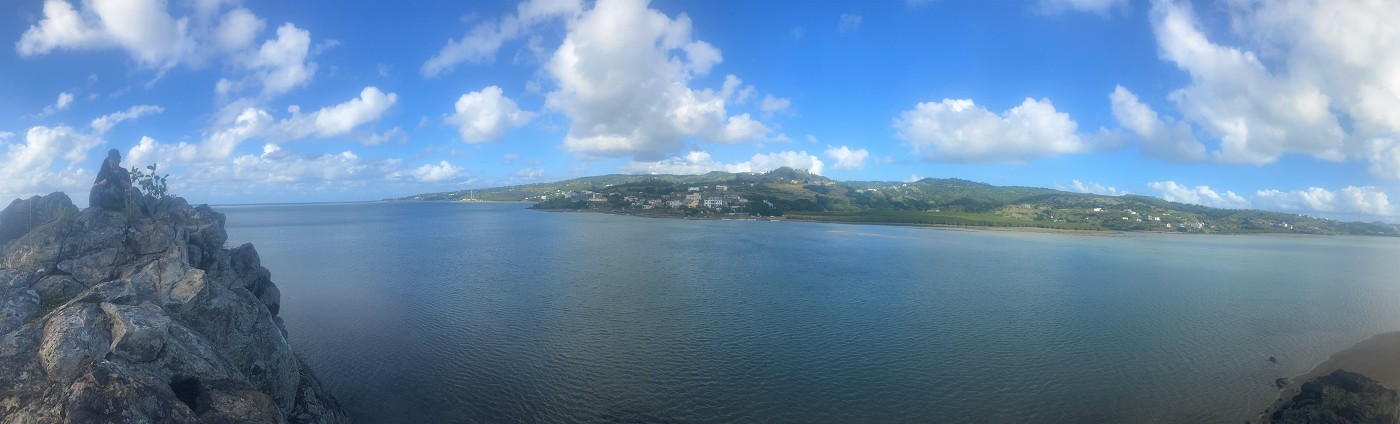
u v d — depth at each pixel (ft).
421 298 206.90
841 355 149.07
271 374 96.99
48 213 106.32
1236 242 560.20
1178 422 114.42
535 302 202.49
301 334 159.53
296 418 99.60
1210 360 149.28
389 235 486.38
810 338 162.91
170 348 75.41
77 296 81.66
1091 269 316.40
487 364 139.13
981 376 136.26
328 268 279.90
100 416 60.44
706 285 241.35
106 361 66.39
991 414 117.08
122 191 111.75
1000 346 158.51
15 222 104.68
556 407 117.29
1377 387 112.68
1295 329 181.98
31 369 69.51
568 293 219.61
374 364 137.80
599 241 436.35
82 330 71.77
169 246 103.40
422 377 130.72
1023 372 139.13
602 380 130.72
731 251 376.48
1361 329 183.73
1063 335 170.19
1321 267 349.00
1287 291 254.06
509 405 118.01
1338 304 225.56
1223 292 247.70
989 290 241.35
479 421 111.45
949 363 144.46
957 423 113.19
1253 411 119.75
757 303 206.08
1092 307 209.97
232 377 81.66
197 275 92.38
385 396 120.78
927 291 235.81
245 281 138.21
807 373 136.56
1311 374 140.46
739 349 152.25
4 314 78.18
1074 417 115.96
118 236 101.65
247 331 95.25
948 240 497.05
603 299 209.26
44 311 83.35
